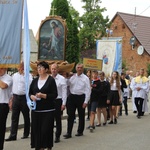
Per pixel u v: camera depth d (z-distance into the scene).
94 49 42.94
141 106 16.64
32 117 8.00
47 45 17.47
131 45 46.34
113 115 14.36
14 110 10.34
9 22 8.37
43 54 17.53
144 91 16.72
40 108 7.89
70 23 28.22
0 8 8.36
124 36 47.09
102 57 22.66
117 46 22.27
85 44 42.81
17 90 10.34
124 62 43.34
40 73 8.02
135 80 16.97
